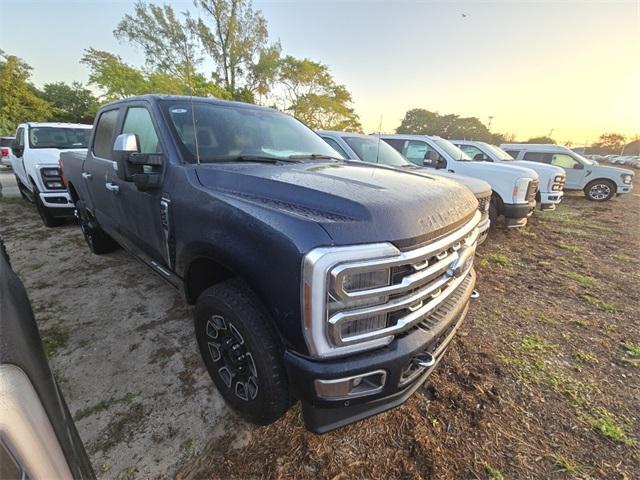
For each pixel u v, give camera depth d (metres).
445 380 2.38
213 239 1.69
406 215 1.47
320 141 3.21
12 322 0.80
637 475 1.75
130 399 2.11
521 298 3.82
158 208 2.26
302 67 28.25
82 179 3.87
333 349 1.34
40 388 0.78
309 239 1.30
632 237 6.80
